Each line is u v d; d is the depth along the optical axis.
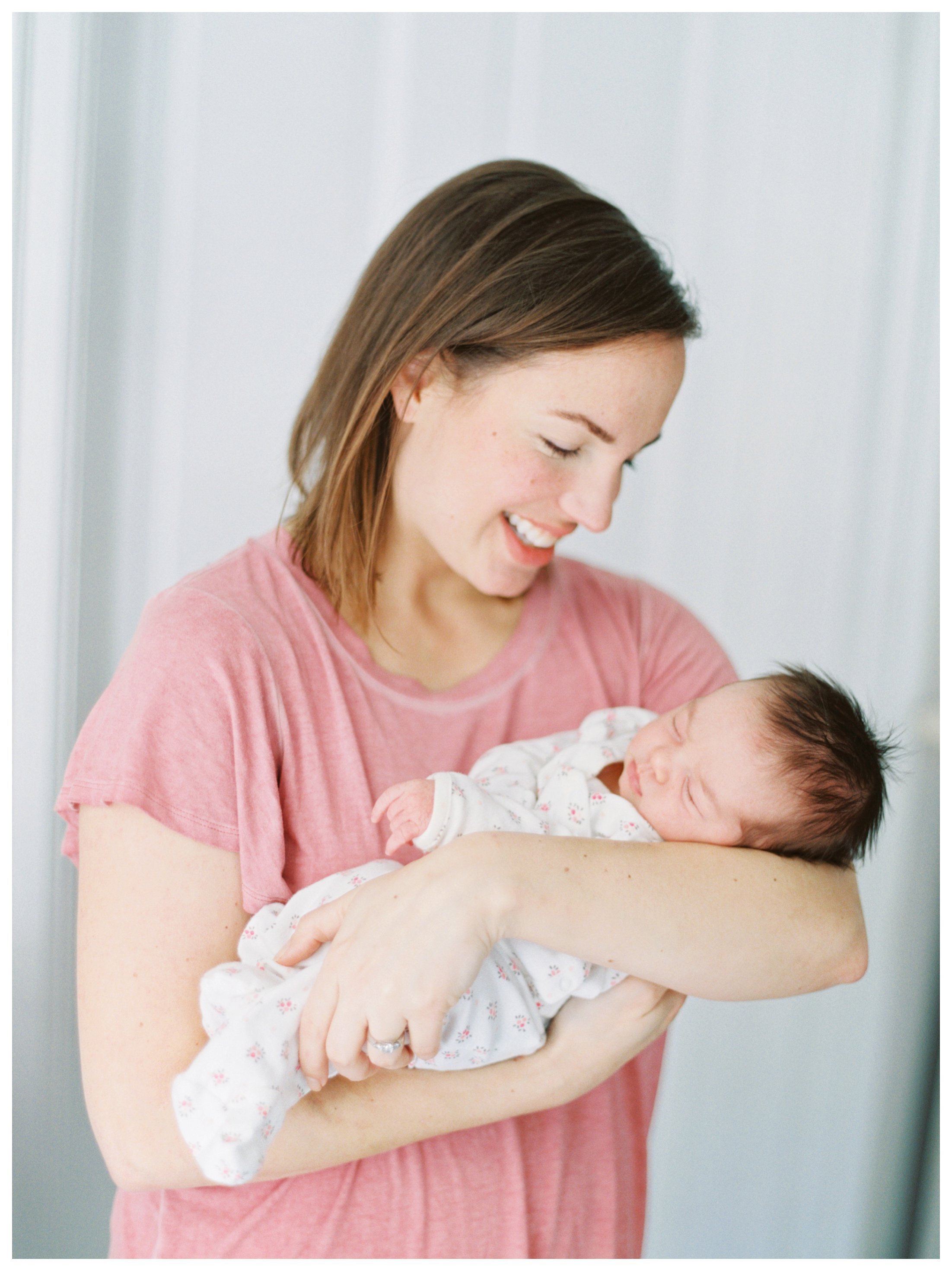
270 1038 0.77
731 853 0.88
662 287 0.92
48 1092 1.51
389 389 0.95
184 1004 0.82
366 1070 0.78
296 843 0.91
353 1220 0.92
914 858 1.95
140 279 1.53
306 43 1.59
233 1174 0.74
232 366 1.59
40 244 1.43
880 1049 1.99
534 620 1.13
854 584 1.93
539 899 0.78
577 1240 1.03
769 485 1.91
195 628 0.88
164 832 0.82
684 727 1.03
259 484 1.60
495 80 1.66
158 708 0.84
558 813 0.98
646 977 0.81
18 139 1.41
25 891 1.48
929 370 1.88
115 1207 1.04
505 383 0.90
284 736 0.91
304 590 0.99
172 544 1.56
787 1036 1.99
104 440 1.51
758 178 1.81
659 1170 2.01
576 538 1.90
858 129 1.81
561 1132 1.01
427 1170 0.94
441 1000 0.74
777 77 1.79
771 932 0.83
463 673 1.08
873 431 1.90
